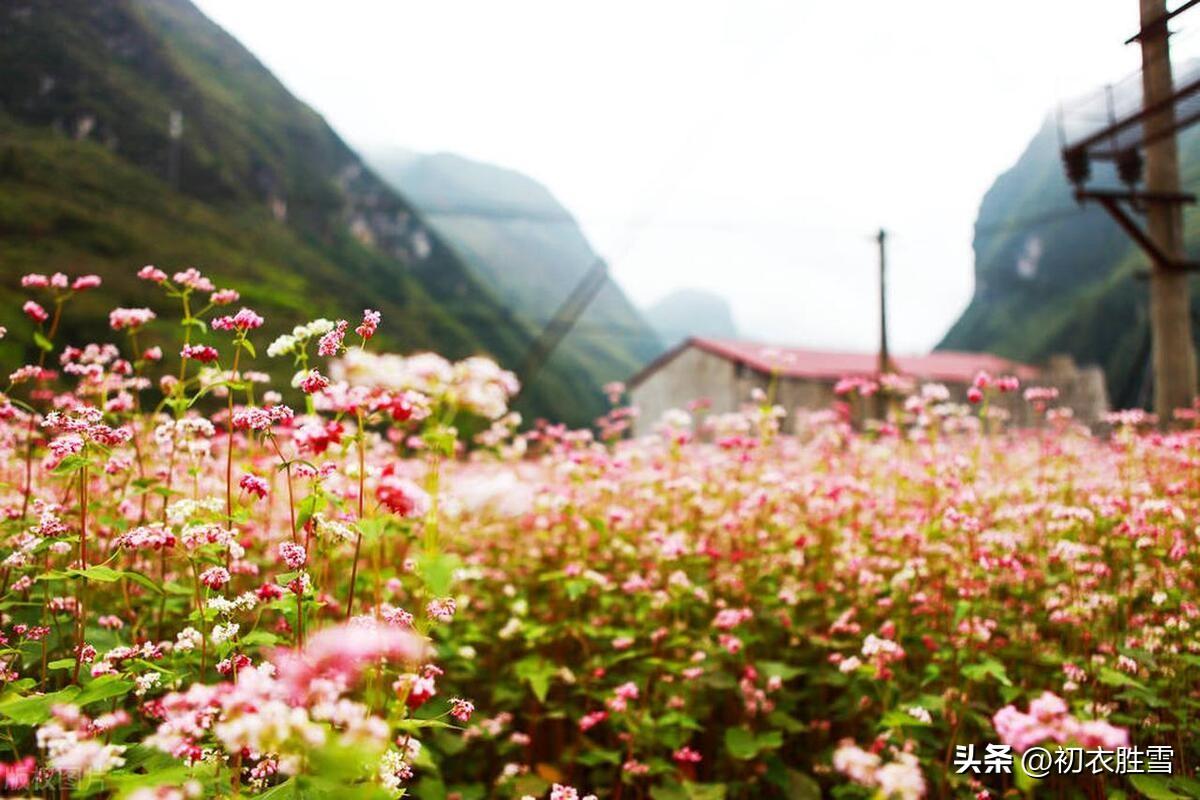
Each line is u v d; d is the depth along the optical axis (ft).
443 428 9.93
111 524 11.10
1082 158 31.45
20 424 13.85
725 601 17.46
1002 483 20.89
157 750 8.47
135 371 15.30
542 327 442.91
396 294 339.36
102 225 183.52
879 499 21.53
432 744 14.44
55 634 10.78
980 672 11.56
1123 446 21.20
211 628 10.17
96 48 296.51
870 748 12.32
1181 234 34.53
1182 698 12.05
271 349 9.99
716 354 124.16
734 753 13.58
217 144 323.57
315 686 6.66
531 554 20.77
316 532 9.61
